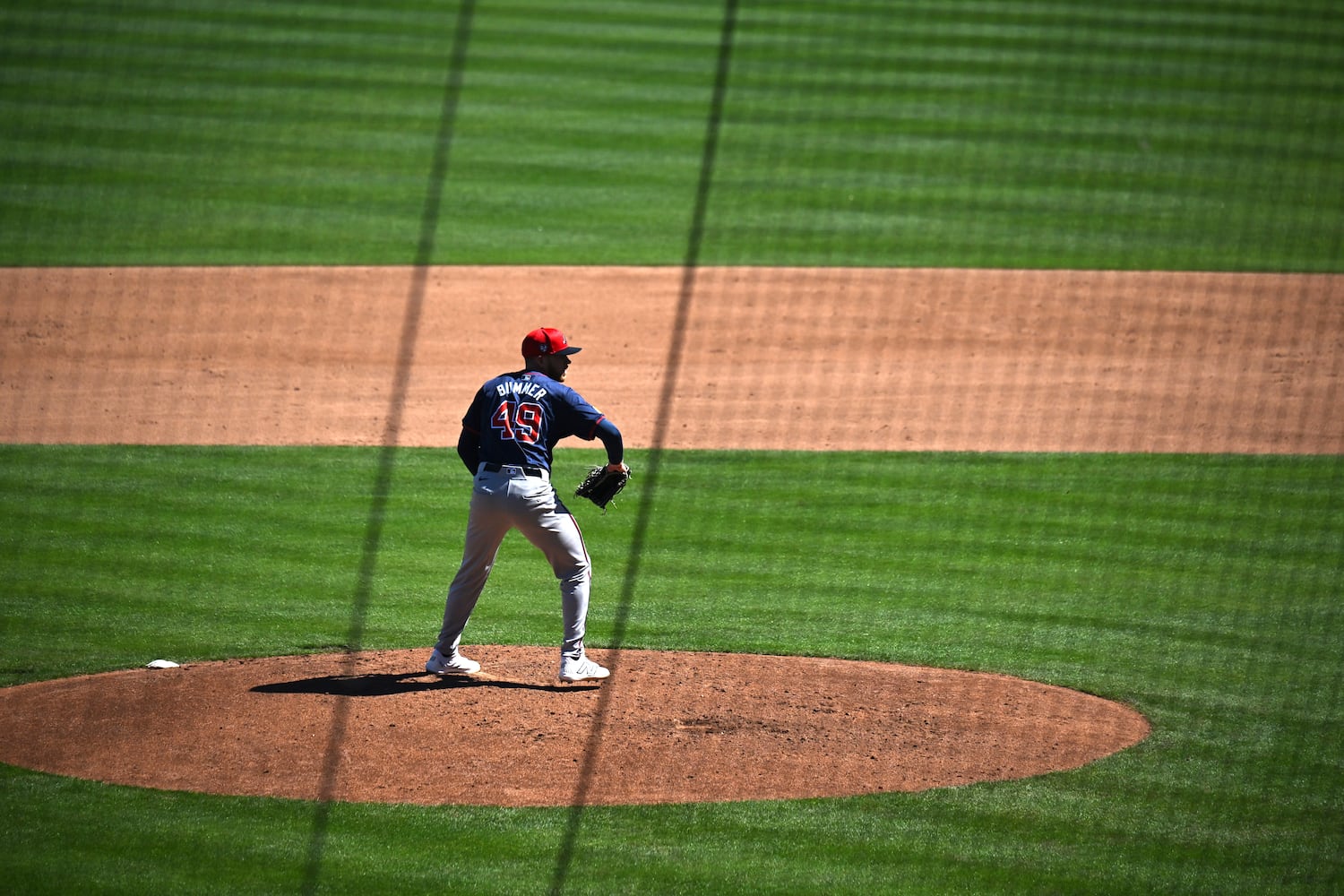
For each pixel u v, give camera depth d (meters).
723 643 28.92
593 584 32.53
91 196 65.44
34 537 34.50
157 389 46.72
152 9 94.94
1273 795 22.64
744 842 20.64
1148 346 52.69
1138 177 73.06
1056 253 62.94
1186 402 47.09
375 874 19.61
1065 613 31.02
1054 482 40.03
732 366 50.66
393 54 88.00
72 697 25.36
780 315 55.62
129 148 71.75
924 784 22.56
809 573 33.34
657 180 71.25
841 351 52.12
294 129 75.69
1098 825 21.47
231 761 22.66
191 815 20.97
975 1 103.56
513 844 20.42
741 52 91.12
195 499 37.53
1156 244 64.19
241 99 79.62
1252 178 73.06
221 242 61.22
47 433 42.50
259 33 90.81
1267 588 32.66
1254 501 38.56
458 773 22.36
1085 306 56.84
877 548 35.06
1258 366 50.56
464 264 60.19
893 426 44.88
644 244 63.22
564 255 61.59
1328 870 20.34
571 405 25.38
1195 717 25.67
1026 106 83.25
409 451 42.09
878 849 20.55
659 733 24.06
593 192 69.50
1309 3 103.62
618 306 56.31
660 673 27.06
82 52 85.69
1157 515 37.50
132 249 59.84
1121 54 92.31
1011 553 34.84
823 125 79.62
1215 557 34.56
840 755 23.47
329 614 30.23
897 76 87.50
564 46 91.00
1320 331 54.19
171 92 80.06
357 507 37.28
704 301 57.00
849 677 27.11
